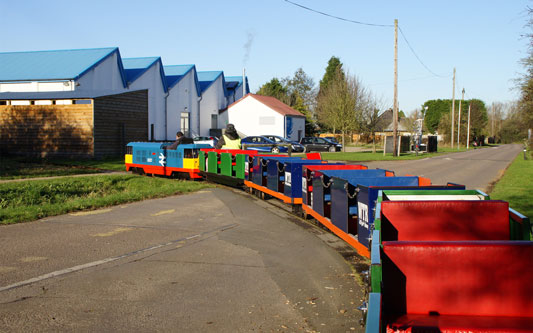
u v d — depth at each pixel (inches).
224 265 283.7
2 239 342.0
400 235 210.7
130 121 1317.7
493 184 721.6
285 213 464.8
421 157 1608.0
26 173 804.0
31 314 204.7
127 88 1663.4
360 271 271.7
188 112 2066.9
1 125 1245.7
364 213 262.5
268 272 270.4
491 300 145.5
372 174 367.6
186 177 760.3
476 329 133.6
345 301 223.1
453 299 146.9
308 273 268.5
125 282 249.9
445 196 242.4
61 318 200.5
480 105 4429.1
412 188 253.9
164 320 199.9
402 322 140.8
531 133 1342.3
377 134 3400.6
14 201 533.0
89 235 358.9
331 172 363.9
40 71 1497.3
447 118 3479.3
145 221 418.9
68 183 668.1
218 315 206.1
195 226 399.5
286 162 458.0
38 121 1217.4
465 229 206.1
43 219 424.5
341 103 1888.5
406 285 148.6
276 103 2461.9
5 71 1531.7
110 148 1237.7
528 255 142.7
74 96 1193.4
